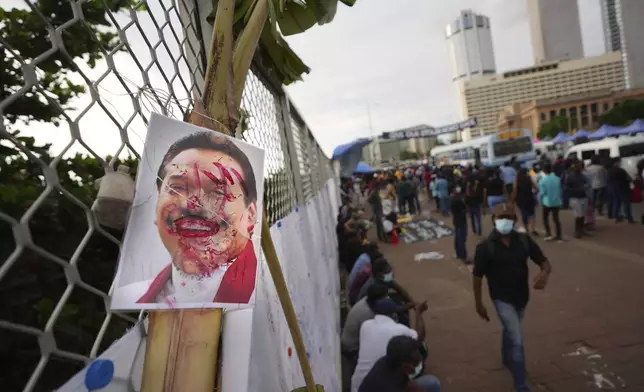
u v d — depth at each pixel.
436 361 4.39
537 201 14.34
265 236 0.96
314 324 2.55
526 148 22.81
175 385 0.73
